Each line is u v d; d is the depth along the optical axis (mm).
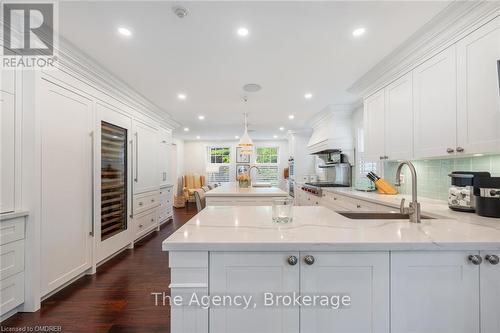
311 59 2428
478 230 1177
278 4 1615
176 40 2059
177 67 2605
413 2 1597
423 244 997
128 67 2600
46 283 2029
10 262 1761
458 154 1688
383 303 1017
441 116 1826
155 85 3158
